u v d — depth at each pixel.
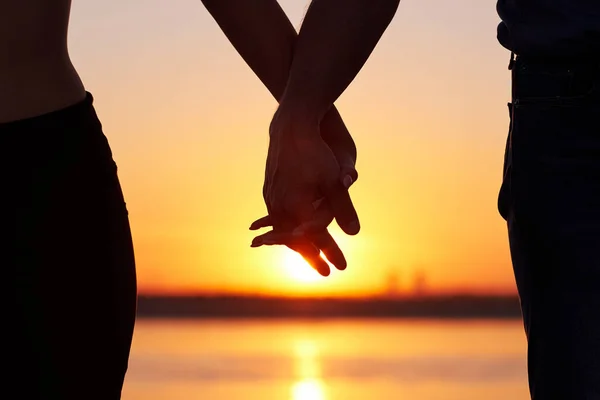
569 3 1.55
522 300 1.67
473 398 14.40
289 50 1.70
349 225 1.61
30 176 1.25
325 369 22.23
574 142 1.56
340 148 1.68
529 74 1.60
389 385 17.09
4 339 1.27
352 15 1.56
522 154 1.61
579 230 1.56
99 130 1.35
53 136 1.27
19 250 1.25
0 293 1.25
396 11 1.60
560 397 1.57
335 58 1.57
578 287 1.56
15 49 1.27
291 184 1.58
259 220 1.63
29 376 1.27
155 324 60.75
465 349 30.97
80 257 1.28
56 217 1.26
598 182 1.55
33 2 1.27
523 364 22.69
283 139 1.58
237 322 62.88
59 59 1.31
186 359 25.17
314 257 1.64
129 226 1.38
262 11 1.68
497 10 1.67
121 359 1.34
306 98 1.57
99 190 1.31
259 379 18.92
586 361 1.55
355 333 48.78
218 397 15.18
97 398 1.31
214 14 1.69
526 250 1.63
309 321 64.94
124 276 1.34
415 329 52.12
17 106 1.26
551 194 1.58
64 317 1.27
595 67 1.54
